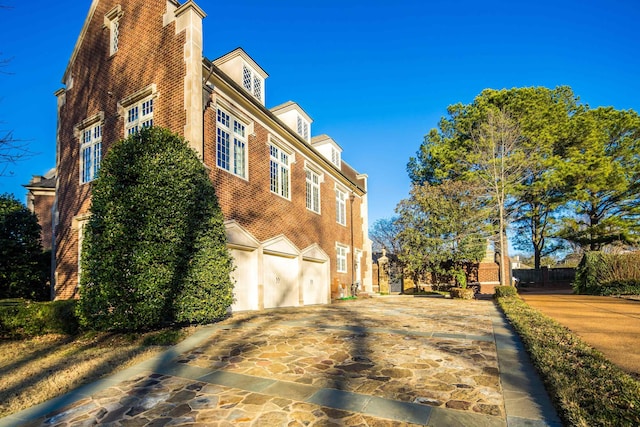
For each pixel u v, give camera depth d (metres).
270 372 5.55
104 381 5.49
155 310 7.86
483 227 23.38
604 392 3.96
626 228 26.50
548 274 33.59
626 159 26.55
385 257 31.59
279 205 15.32
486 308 12.59
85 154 13.80
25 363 6.86
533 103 24.05
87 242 8.52
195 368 5.89
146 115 11.71
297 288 16.31
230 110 12.45
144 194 8.23
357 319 10.01
